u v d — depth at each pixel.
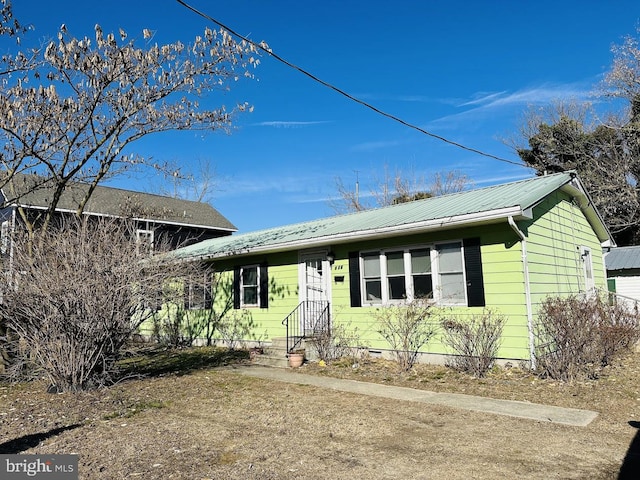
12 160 9.56
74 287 7.79
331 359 11.15
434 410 6.58
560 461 4.57
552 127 26.45
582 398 7.01
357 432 5.61
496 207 8.68
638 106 23.23
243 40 9.28
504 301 9.09
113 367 9.12
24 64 8.98
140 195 23.19
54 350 8.02
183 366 11.16
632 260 18.97
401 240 10.66
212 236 23.95
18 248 8.23
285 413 6.57
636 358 10.07
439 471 4.36
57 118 9.47
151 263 8.81
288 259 13.35
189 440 5.40
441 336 9.87
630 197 22.98
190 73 10.13
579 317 8.09
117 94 9.99
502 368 8.98
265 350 12.24
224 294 15.05
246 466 4.55
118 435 5.64
